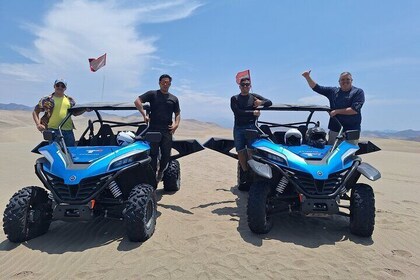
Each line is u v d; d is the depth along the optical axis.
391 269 3.79
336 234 4.87
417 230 5.13
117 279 3.45
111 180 4.37
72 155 4.75
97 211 4.52
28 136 29.23
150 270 3.65
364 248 4.36
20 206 4.28
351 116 5.89
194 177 9.41
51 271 3.64
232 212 5.97
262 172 4.57
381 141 35.62
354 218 4.64
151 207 4.71
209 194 7.39
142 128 6.43
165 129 6.42
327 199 4.45
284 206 4.86
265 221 4.67
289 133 5.49
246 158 6.35
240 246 4.34
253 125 6.23
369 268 3.80
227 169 11.03
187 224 5.21
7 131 31.27
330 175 4.57
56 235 4.70
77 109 5.85
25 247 4.25
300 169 4.59
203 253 4.10
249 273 3.62
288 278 3.53
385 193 7.99
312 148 5.26
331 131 6.11
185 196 7.17
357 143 5.82
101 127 5.91
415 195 7.82
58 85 6.11
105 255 4.03
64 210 4.21
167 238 4.58
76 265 3.77
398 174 11.35
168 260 3.90
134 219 4.27
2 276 3.52
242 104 6.26
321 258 4.03
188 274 3.57
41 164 4.59
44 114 6.10
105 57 8.09
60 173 4.34
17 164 11.52
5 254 4.06
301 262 3.90
